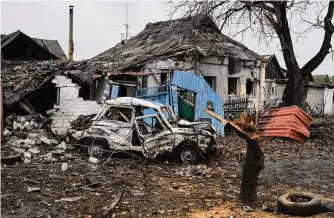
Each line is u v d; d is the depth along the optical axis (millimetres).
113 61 20219
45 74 16031
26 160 10547
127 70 19047
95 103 16406
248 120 7633
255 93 25625
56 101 16125
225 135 18875
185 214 7082
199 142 11695
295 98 21125
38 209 7066
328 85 36812
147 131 12000
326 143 17625
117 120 12078
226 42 24906
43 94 16547
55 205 7320
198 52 20844
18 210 6969
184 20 20562
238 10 18891
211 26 24484
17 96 14852
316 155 14641
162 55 20391
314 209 7219
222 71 22797
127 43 30359
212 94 18375
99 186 8656
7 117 14633
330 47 20484
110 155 11328
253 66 24891
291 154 14633
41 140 13312
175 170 10742
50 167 10070
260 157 7688
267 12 19859
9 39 25688
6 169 9555
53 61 21453
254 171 7750
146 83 19328
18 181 8617
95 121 12023
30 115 15141
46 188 8312
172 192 8555
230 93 24359
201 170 10633
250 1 18750
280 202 7414
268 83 31188
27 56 26672
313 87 36000
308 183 10180
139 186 8883
